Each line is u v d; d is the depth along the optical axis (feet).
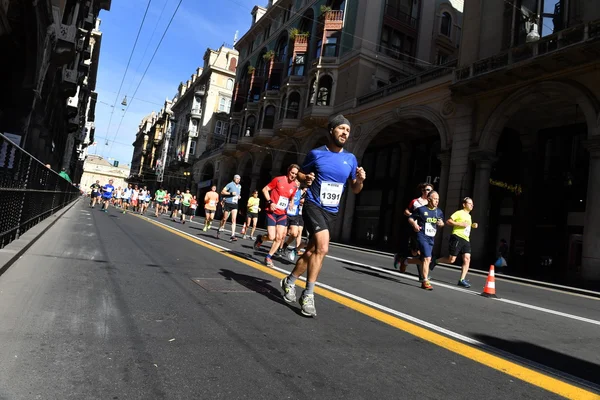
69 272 14.58
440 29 90.99
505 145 62.13
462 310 15.25
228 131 134.41
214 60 182.09
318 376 7.57
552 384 8.20
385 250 70.13
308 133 91.20
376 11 81.25
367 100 75.15
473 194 52.44
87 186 416.46
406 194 77.71
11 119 48.21
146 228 38.50
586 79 42.16
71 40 54.75
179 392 6.45
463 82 52.13
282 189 21.42
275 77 108.06
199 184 161.89
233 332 9.61
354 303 14.16
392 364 8.54
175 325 9.74
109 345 8.11
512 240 57.88
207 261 20.51
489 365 9.04
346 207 76.89
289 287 12.76
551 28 46.80
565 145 54.75
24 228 21.65
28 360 7.06
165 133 233.35
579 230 50.75
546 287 34.78
